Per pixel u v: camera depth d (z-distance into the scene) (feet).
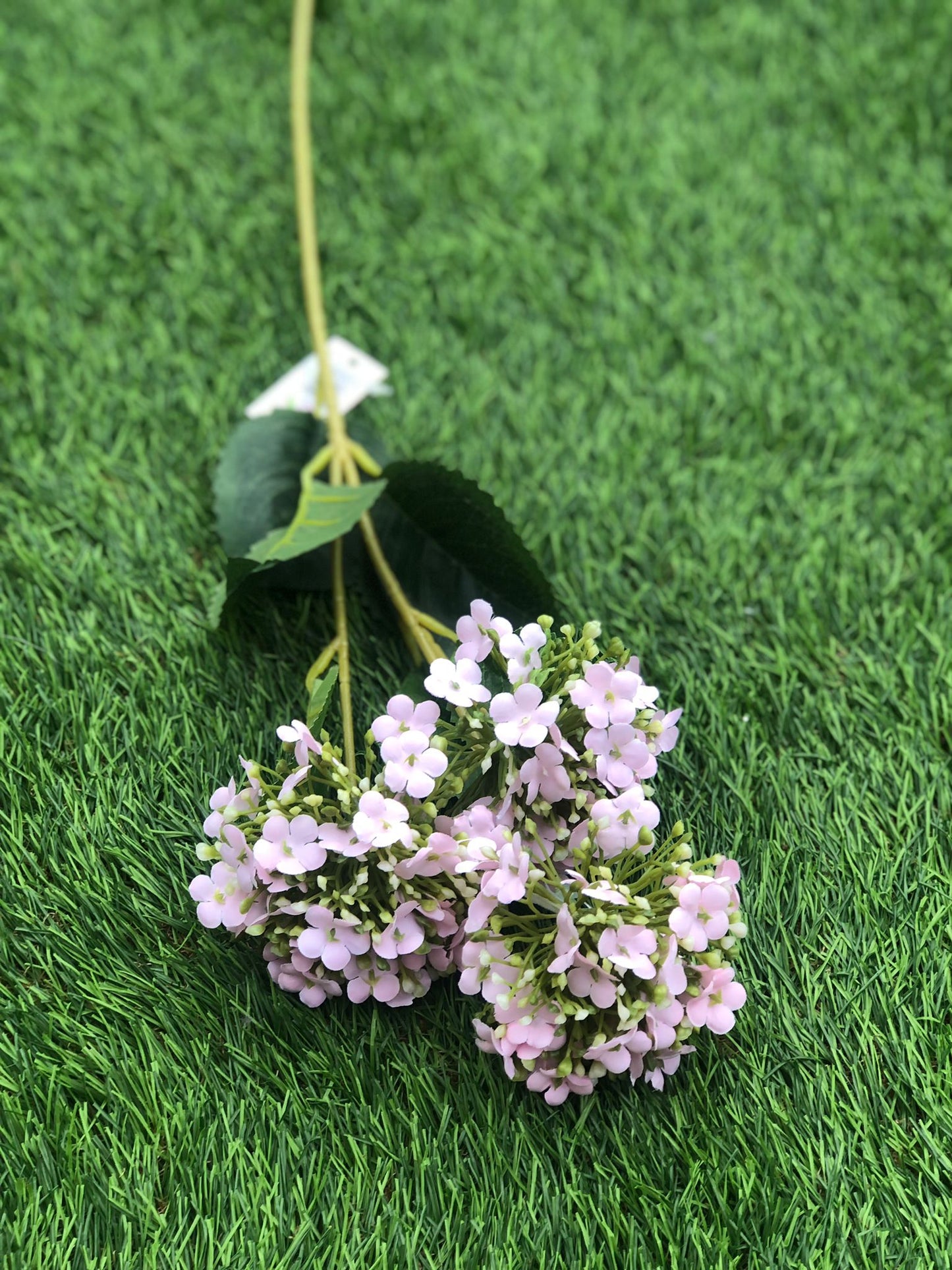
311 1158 1.44
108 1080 1.48
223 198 2.48
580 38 2.86
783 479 2.13
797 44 2.83
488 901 1.39
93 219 2.43
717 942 1.42
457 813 1.52
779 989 1.58
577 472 2.12
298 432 2.03
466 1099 1.49
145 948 1.58
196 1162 1.43
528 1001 1.36
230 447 1.98
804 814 1.73
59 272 2.35
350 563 1.92
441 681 1.45
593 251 2.42
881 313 2.34
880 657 1.91
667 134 2.64
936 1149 1.46
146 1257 1.38
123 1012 1.53
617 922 1.34
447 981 1.57
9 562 1.95
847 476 2.12
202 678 1.82
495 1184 1.43
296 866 1.38
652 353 2.29
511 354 2.27
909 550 2.04
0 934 1.58
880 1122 1.49
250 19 2.84
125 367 2.23
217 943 1.58
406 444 2.15
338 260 2.41
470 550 1.83
